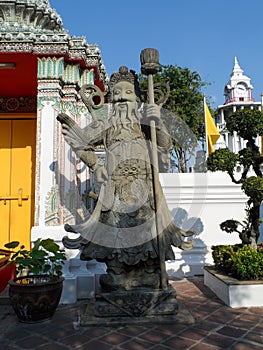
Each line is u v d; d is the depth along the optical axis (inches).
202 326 192.4
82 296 256.4
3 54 282.5
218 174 366.6
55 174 277.0
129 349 164.7
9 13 318.0
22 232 355.3
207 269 286.0
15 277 225.8
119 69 246.7
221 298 245.4
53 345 171.3
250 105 1407.5
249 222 284.0
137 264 215.5
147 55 229.0
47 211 271.1
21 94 371.9
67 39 283.7
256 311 219.3
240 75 1476.4
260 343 167.9
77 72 303.7
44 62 289.0
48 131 282.5
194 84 725.9
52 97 287.6
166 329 188.4
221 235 357.1
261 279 238.1
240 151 259.3
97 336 181.0
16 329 194.1
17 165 367.9
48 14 332.5
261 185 233.1
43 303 203.2
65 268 256.8
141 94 255.1
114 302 202.7
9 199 361.1
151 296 203.9
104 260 217.8
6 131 373.1
